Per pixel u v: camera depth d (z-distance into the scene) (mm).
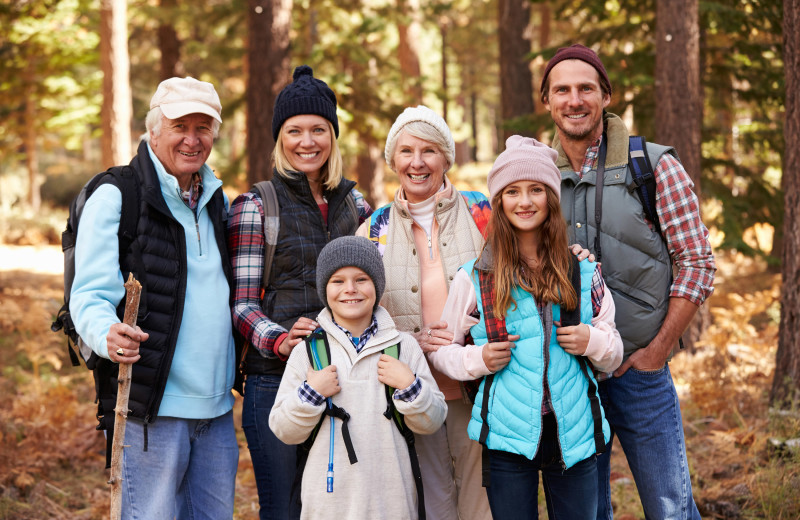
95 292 2508
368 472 2516
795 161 4820
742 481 4020
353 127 12938
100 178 2688
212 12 13820
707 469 4301
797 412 4504
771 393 4984
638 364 2793
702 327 7418
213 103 2742
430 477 2916
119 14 11586
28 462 4801
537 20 23828
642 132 8883
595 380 2701
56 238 18875
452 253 2953
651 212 2764
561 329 2551
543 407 2596
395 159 2998
